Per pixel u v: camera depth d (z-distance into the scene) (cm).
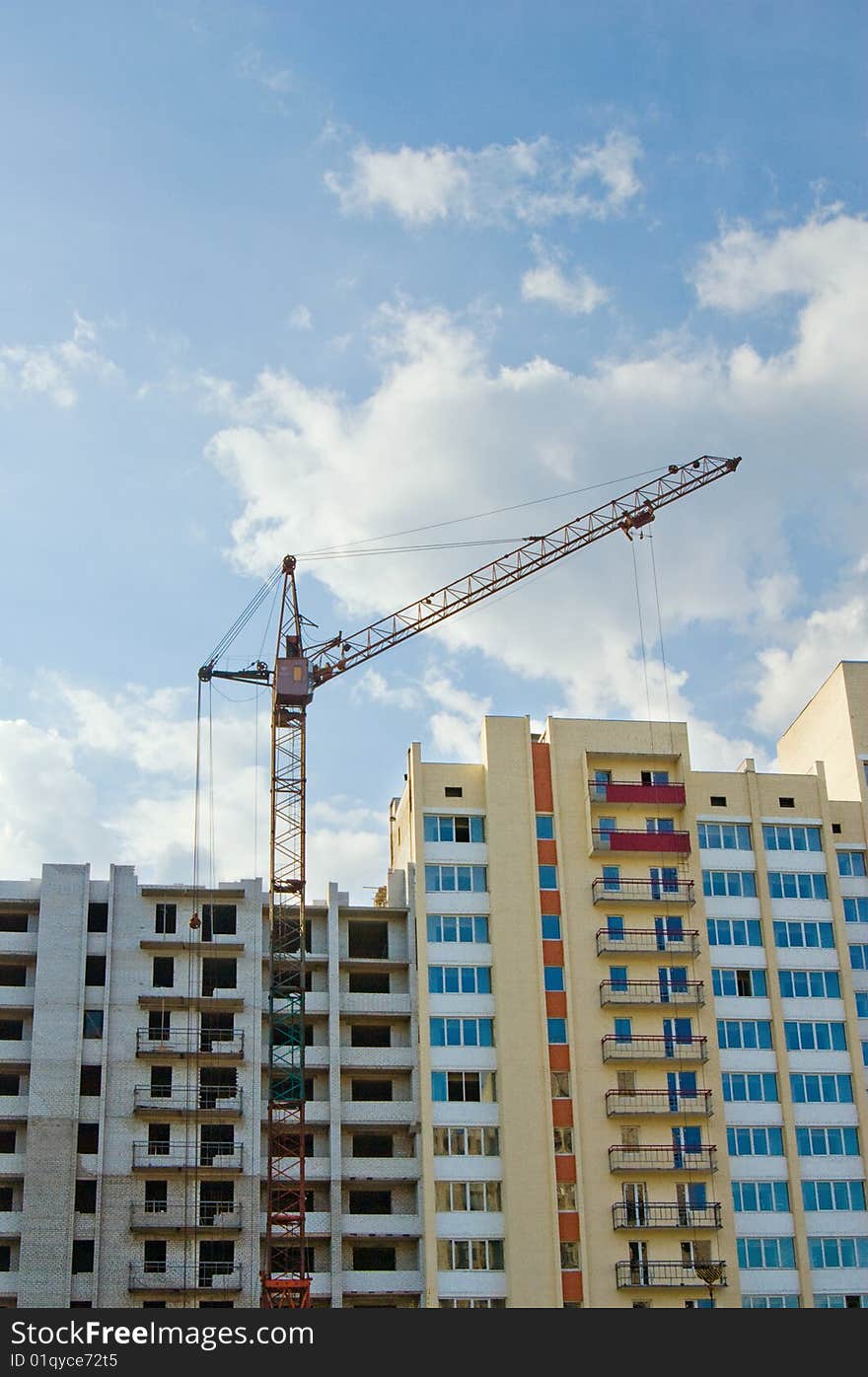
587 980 12050
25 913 11975
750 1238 11550
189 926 11931
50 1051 11425
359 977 12175
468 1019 11894
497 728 12750
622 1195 11450
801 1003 12350
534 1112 11581
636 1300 11175
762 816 12875
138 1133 11369
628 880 12350
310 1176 11388
